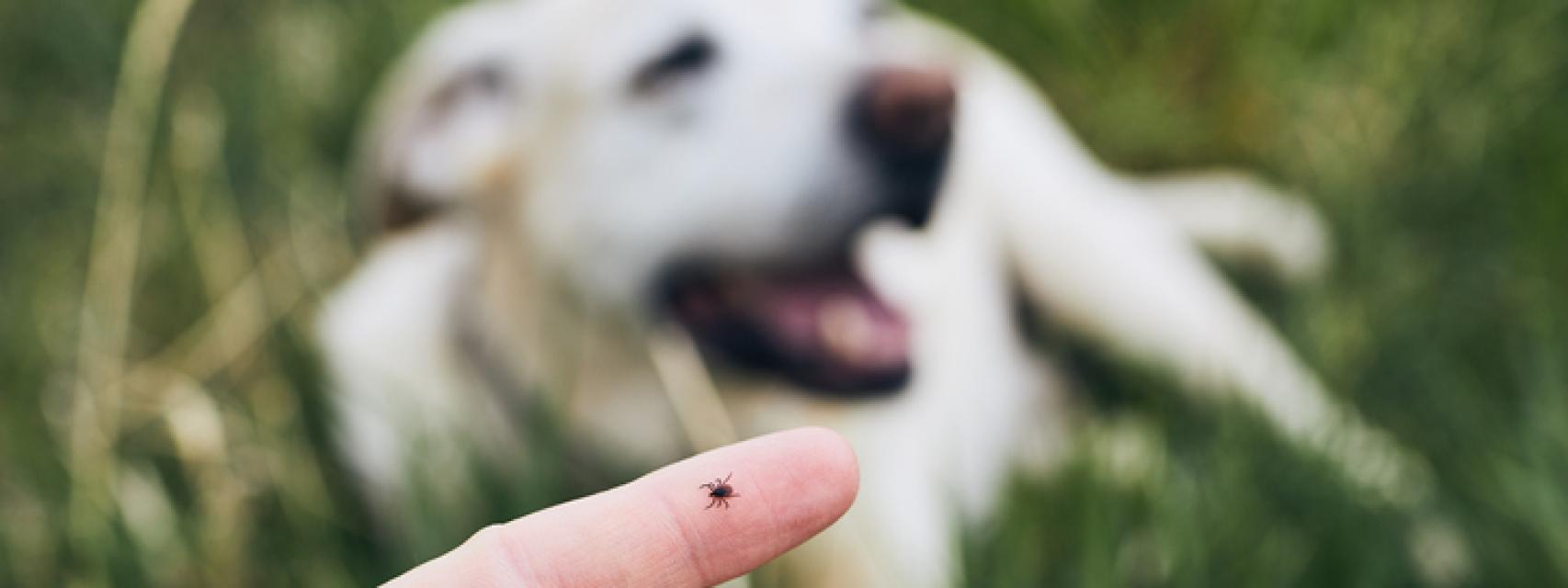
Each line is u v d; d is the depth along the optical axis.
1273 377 0.61
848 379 0.54
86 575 0.54
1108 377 0.64
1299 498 0.55
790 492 0.37
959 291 0.59
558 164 0.53
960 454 0.57
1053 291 0.63
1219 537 0.53
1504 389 0.58
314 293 0.64
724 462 0.37
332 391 0.58
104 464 0.56
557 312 0.55
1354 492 0.54
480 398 0.57
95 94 0.77
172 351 0.63
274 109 0.74
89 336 0.60
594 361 0.55
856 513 0.52
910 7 0.78
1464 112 0.68
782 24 0.53
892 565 0.52
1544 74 0.69
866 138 0.51
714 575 0.37
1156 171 0.73
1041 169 0.62
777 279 0.54
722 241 0.53
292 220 0.68
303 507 0.57
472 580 0.36
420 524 0.53
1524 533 0.52
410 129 0.57
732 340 0.55
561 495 0.55
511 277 0.55
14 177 0.73
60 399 0.62
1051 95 0.76
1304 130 0.71
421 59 0.61
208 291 0.64
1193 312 0.62
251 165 0.70
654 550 0.37
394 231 0.58
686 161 0.52
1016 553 0.52
